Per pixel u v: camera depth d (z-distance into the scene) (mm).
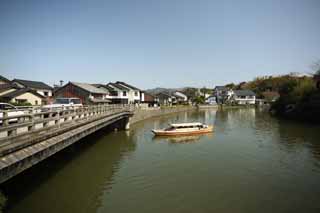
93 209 10242
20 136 8914
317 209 10336
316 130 30516
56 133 11703
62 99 28781
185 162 17281
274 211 10180
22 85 45156
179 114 61469
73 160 17344
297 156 18625
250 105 94875
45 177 13734
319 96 38125
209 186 12828
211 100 106812
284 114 48469
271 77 118625
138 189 12398
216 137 27562
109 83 62906
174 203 10867
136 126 36031
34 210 9883
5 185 11648
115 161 17344
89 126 17094
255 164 16703
